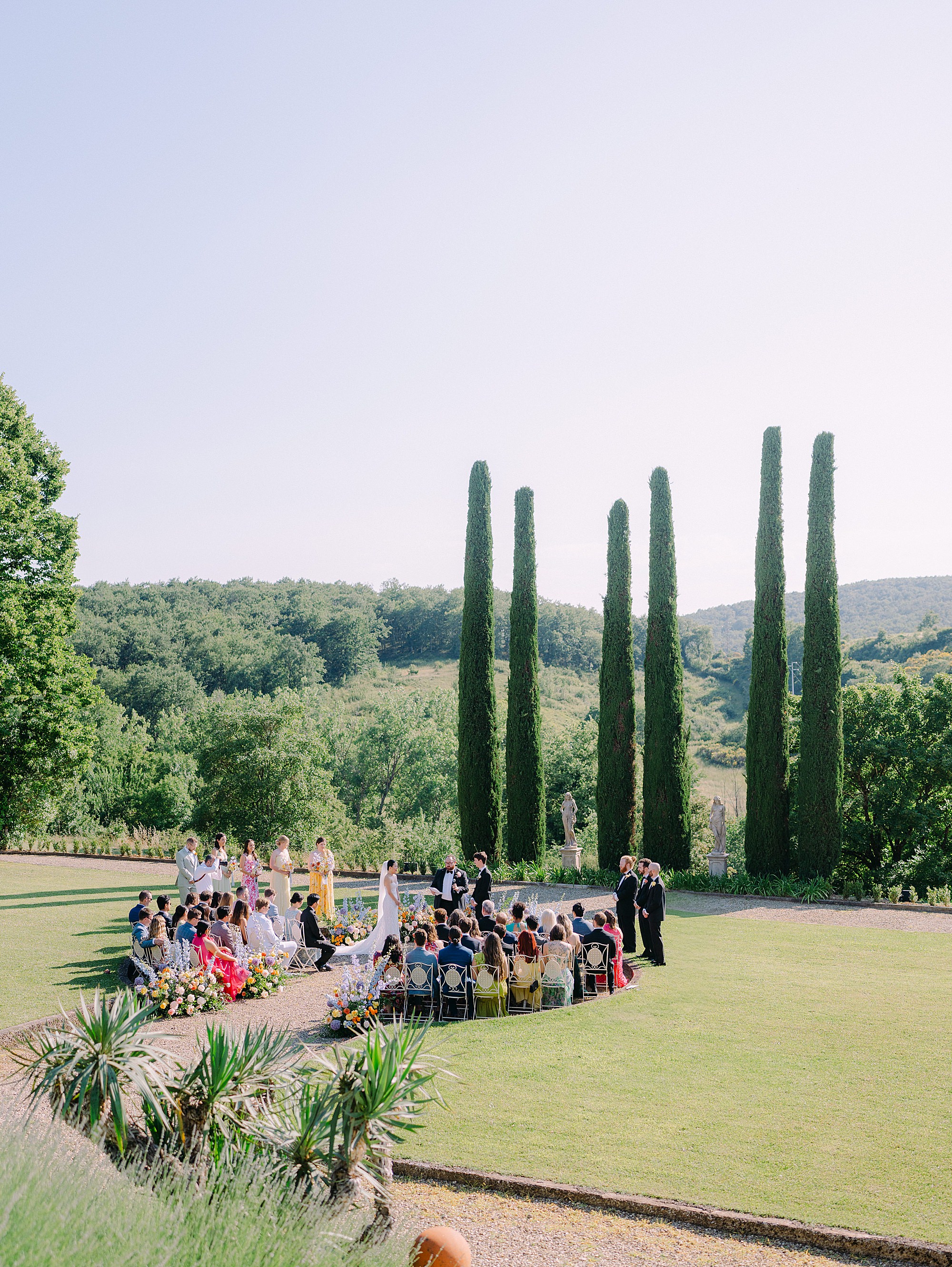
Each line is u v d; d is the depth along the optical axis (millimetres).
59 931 17172
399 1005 12344
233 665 92312
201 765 37531
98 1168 5184
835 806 24875
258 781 35781
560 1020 11625
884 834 27750
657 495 28844
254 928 14016
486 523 30016
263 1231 4820
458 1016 11953
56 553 33031
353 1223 5523
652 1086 9180
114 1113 5594
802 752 25266
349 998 10992
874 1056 10039
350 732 55906
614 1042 10656
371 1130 6082
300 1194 5434
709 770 72188
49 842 33094
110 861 29422
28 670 31562
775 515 26625
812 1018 11609
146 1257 4281
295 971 14703
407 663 117688
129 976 13305
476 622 29562
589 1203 6832
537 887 25656
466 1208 6785
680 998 12727
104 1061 5953
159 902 14773
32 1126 5613
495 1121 8281
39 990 12672
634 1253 6113
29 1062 6492
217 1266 4465
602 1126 8148
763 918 20297
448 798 49094
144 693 80250
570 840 27859
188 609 107125
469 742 29125
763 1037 10820
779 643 26250
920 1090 8938
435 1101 8086
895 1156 7445
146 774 51156
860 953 16000
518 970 12500
